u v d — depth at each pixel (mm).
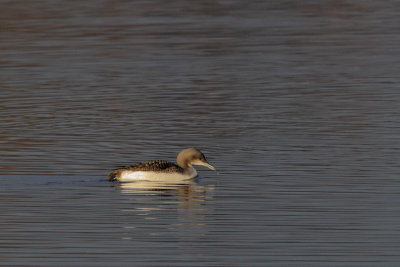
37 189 20844
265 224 18094
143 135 27328
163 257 16156
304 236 17328
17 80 37781
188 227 17875
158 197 20234
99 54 44562
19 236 17328
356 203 19625
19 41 48406
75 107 32062
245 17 58156
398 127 28016
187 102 32844
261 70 39844
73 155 24547
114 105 32406
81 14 58719
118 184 21469
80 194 20422
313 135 27078
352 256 16203
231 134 27359
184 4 64438
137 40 48906
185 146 25781
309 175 22188
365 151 24844
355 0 65875
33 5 62156
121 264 15828
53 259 16078
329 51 45062
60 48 46344
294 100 32938
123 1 65375
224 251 16484
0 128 28406
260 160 23891
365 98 33062
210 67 40781
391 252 16391
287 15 58938
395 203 19609
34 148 25438
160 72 39562
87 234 17484
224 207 19359
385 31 51562
